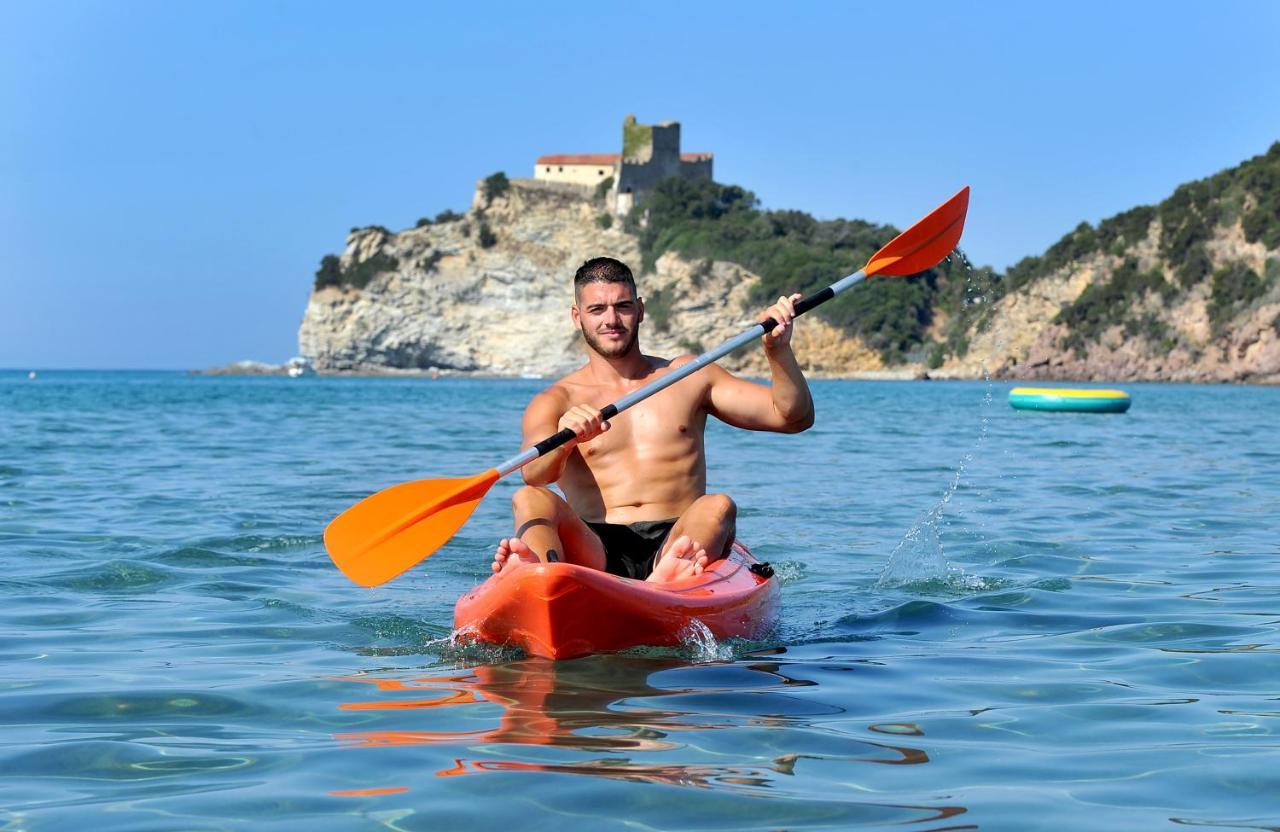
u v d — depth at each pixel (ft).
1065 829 9.04
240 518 28.32
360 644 15.99
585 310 17.22
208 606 18.54
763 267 298.76
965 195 18.72
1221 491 35.37
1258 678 13.88
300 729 11.80
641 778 10.16
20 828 9.06
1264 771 10.41
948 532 26.73
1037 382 271.69
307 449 52.06
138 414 88.58
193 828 9.04
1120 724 12.00
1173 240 280.10
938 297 306.76
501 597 14.76
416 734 11.58
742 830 8.99
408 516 16.69
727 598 15.85
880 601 19.22
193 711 12.46
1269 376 258.37
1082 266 291.17
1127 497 33.78
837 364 297.74
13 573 20.89
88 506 30.37
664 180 321.11
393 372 327.47
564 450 16.55
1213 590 19.71
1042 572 21.70
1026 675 14.14
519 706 12.64
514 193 322.14
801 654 15.42
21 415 84.64
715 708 12.56
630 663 14.80
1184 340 272.31
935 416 91.30
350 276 328.29
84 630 16.69
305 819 9.23
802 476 40.37
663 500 17.24
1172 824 9.12
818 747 11.14
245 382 279.49
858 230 316.81
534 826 9.08
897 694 13.21
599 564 16.43
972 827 9.05
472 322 317.22
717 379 17.66
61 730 11.75
